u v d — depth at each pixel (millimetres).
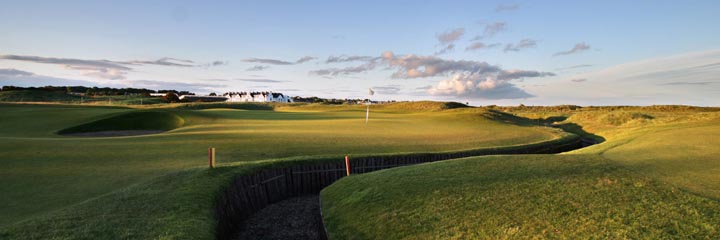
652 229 9656
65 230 10531
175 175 16953
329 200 16812
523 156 19578
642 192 12062
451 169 17156
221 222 13742
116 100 159000
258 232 15281
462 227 11195
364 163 23031
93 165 19156
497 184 14125
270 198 19266
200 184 15617
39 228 10594
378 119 56531
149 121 48375
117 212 12203
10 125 42781
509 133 41375
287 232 15297
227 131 36094
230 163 19719
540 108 137750
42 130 39969
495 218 11383
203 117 52656
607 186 12898
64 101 146250
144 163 20094
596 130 58531
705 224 9539
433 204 13008
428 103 125312
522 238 10102
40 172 17406
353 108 127562
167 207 12938
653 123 47375
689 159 17328
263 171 19234
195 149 25031
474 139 35062
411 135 36156
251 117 57500
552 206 11664
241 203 16844
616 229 9875
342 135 34219
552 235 10016
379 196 14859
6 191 14578
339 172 22375
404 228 11820
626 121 60844
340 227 13391
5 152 21219
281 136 32281
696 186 12570
